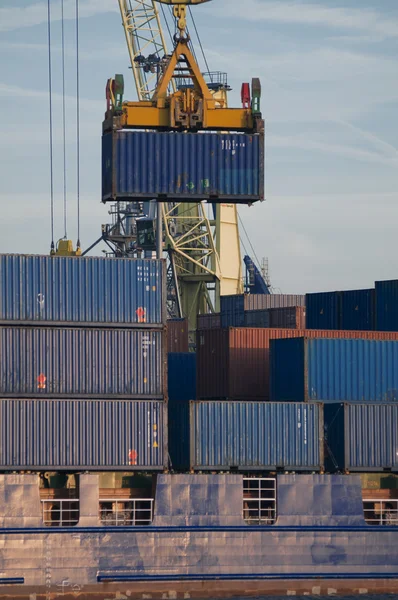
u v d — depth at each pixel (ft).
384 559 636.07
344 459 638.94
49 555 595.06
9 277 612.29
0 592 588.09
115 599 599.57
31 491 597.11
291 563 623.77
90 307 618.85
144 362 620.90
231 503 618.85
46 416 603.67
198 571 611.06
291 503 628.28
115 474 622.95
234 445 625.00
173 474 613.52
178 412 631.15
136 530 605.73
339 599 623.77
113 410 611.06
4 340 606.55
